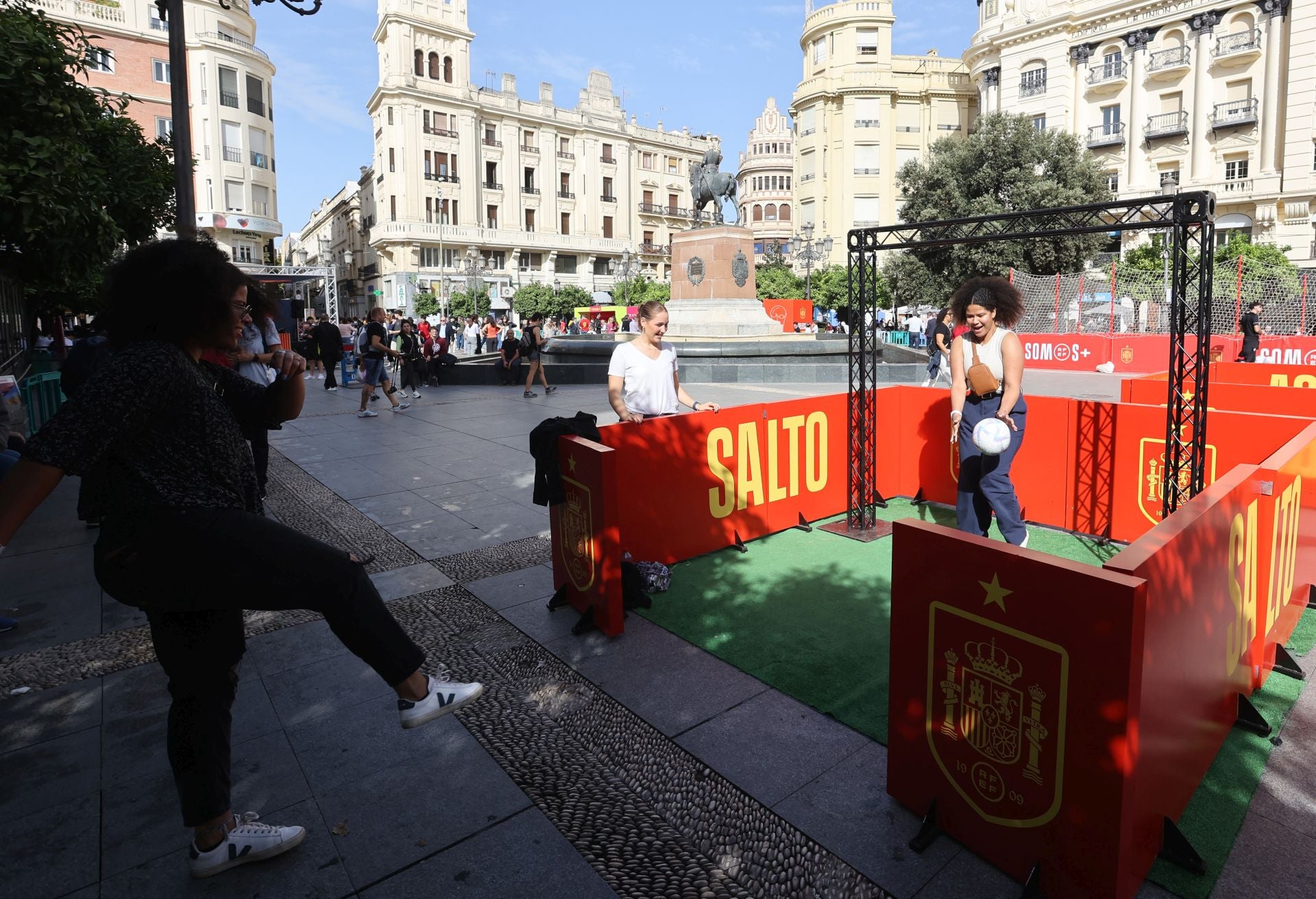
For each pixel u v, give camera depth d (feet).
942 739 7.47
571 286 181.16
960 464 14.94
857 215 172.96
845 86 168.96
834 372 51.03
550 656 11.67
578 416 13.94
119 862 7.35
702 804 8.16
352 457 26.81
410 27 165.48
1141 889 6.77
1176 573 6.86
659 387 15.85
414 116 167.32
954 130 170.60
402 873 7.20
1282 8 108.88
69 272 21.03
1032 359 69.36
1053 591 6.33
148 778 8.71
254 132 139.74
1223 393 19.72
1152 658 6.39
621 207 207.21
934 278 99.81
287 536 6.28
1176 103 119.55
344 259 240.12
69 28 19.58
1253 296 65.36
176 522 5.92
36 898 6.87
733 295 55.72
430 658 11.62
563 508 13.23
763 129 260.01
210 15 130.52
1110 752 6.13
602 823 7.91
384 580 14.98
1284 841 7.35
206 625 6.57
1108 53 124.16
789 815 7.95
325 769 8.89
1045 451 18.17
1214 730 8.52
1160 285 67.67
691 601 13.87
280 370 6.98
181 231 20.80
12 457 13.61
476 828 7.84
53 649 12.05
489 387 52.31
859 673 10.96
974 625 7.00
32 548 17.20
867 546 17.15
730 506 17.03
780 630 12.53
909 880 7.00
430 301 161.48
